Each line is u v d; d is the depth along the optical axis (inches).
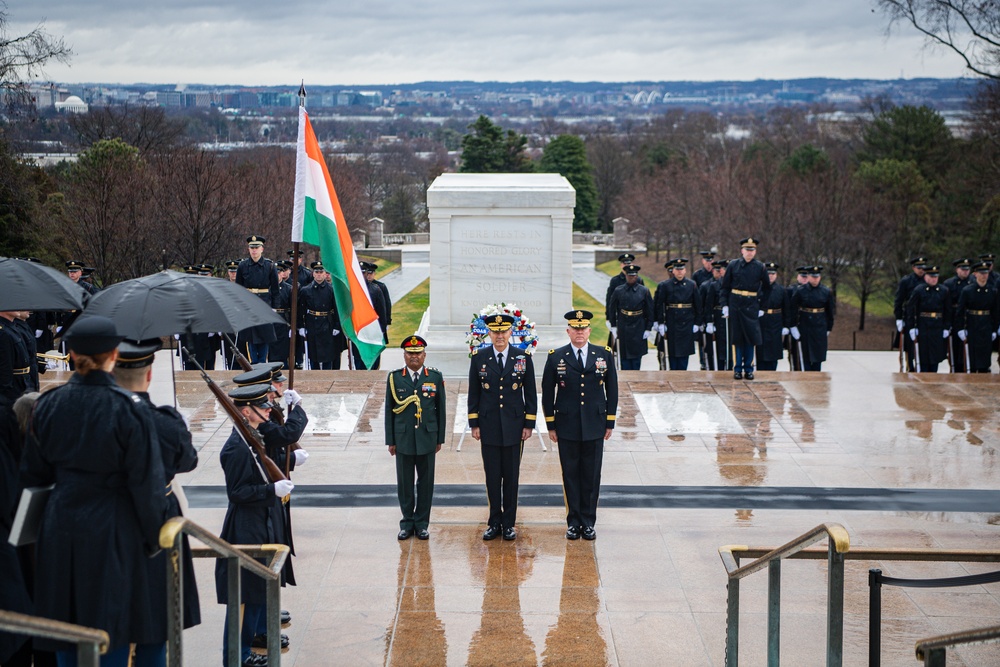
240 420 275.6
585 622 312.0
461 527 392.8
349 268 388.5
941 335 712.4
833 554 202.7
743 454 486.6
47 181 1540.4
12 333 351.6
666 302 716.7
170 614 187.5
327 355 712.4
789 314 718.5
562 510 412.8
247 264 708.0
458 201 630.5
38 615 193.9
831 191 1875.0
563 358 378.9
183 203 1306.6
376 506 414.6
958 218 1897.1
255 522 281.0
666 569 353.4
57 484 195.0
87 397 192.9
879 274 1975.9
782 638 300.5
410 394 372.8
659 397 593.3
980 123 1781.5
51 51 1141.7
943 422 543.5
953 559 230.2
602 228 4055.1
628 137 4685.0
